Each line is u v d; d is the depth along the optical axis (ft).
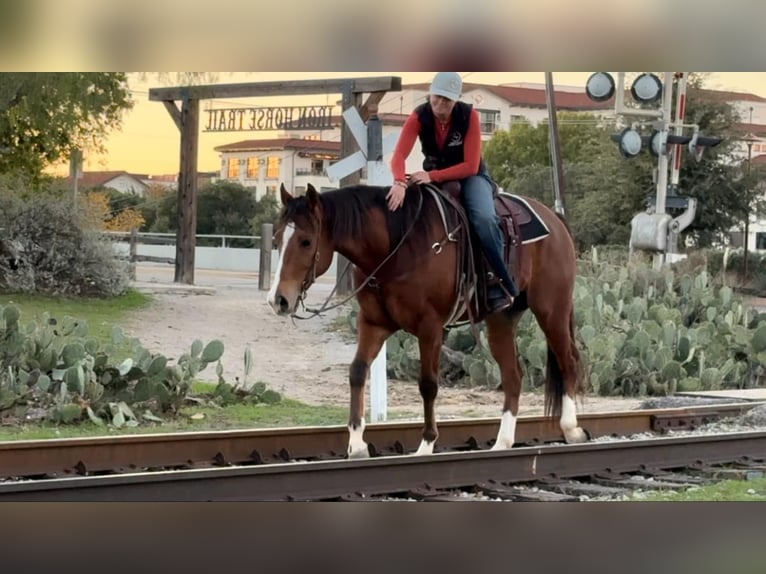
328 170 34.81
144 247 120.98
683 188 133.90
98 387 37.50
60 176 80.02
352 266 29.50
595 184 144.05
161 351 53.93
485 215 29.32
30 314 58.95
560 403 32.94
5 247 65.57
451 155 29.81
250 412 40.50
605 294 60.39
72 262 66.85
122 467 27.17
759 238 155.63
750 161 138.72
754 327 62.34
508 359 31.76
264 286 78.84
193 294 71.92
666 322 52.70
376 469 25.49
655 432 37.37
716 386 51.52
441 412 42.47
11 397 36.81
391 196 28.32
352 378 28.58
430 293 28.53
